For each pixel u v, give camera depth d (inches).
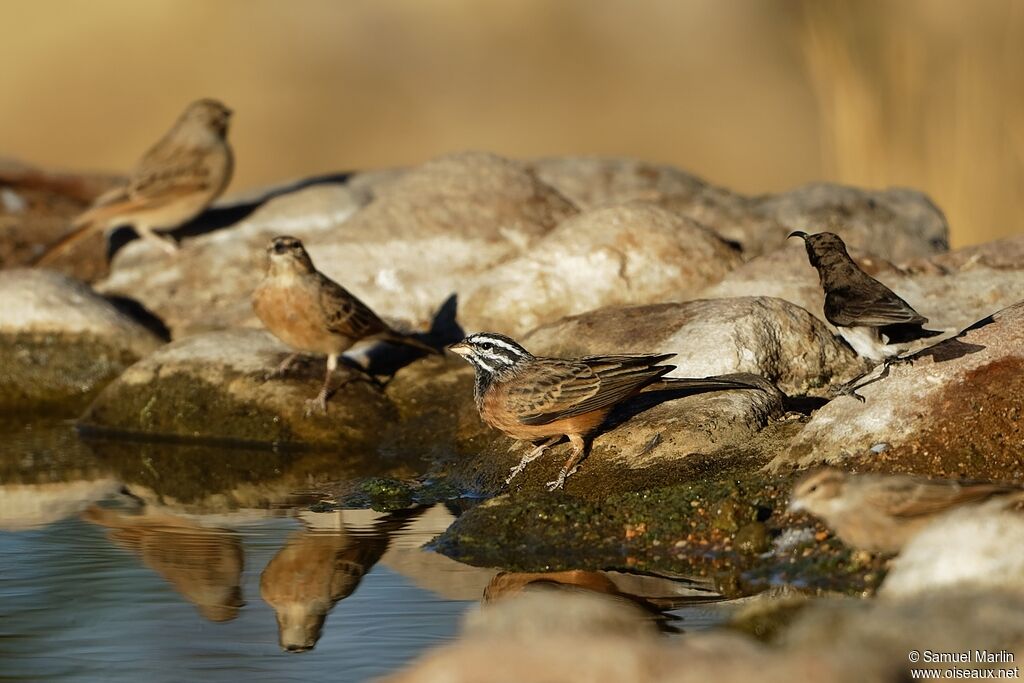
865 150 915.4
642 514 484.1
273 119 1352.1
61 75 1357.0
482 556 486.3
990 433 478.0
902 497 413.1
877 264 668.7
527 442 565.0
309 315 648.4
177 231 867.4
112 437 689.6
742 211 820.0
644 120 1369.3
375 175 954.7
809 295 652.1
